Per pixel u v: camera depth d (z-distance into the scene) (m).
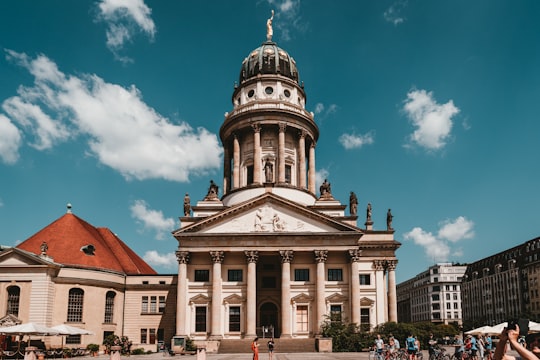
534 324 36.75
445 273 187.75
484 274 151.25
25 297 62.59
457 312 183.75
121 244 88.00
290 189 80.12
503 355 8.52
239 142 86.62
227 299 67.06
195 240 67.44
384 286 70.88
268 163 75.00
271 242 67.06
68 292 65.62
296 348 60.84
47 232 72.31
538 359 7.88
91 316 66.88
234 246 67.06
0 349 53.31
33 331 49.50
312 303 67.19
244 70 92.25
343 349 59.78
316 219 67.75
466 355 34.38
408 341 36.75
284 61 91.69
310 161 88.12
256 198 68.00
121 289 72.38
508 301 136.88
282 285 65.88
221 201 82.31
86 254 70.38
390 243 71.94
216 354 58.44
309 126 87.12
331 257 68.94
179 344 61.41
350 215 75.94
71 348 60.09
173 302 72.56
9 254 63.81
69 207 77.75
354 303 64.88
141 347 65.50
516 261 134.00
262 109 83.25
